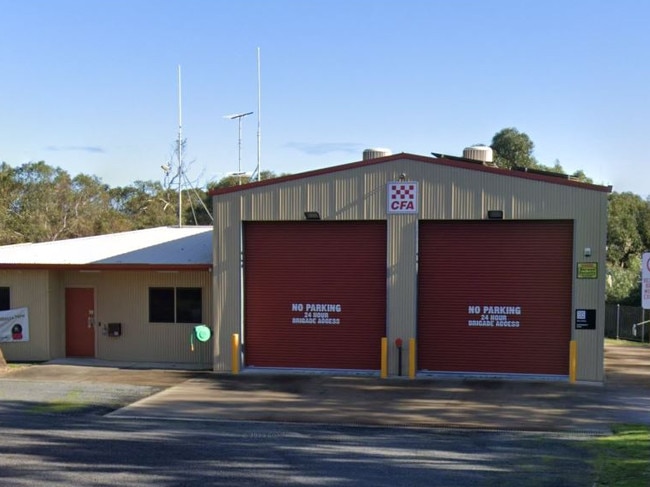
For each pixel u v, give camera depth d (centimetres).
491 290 1841
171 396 1605
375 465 995
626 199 5609
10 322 2208
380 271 1905
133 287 2203
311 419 1366
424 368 1875
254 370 1947
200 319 2166
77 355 2262
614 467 964
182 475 934
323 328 1942
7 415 1386
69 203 6050
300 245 1950
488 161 2214
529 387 1691
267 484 894
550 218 1775
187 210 6744
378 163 1866
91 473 943
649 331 3056
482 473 944
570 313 1798
